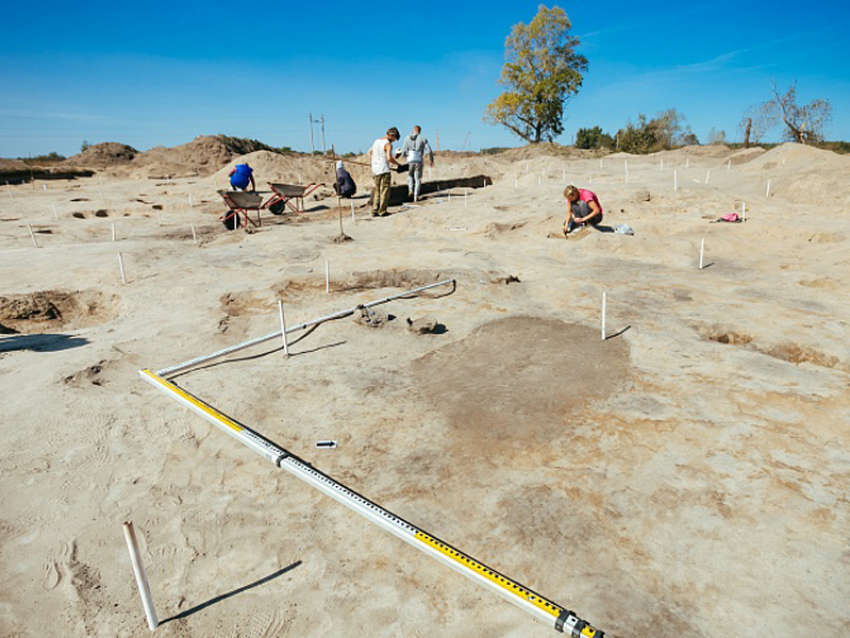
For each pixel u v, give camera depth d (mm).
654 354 4617
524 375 4375
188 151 37125
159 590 2389
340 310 6004
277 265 7930
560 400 3945
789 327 5027
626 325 5293
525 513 2793
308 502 2928
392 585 2383
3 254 8766
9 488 3039
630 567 2434
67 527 2756
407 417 3781
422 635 2141
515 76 41062
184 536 2697
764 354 4566
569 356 4680
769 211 10953
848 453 3182
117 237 10641
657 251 8273
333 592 2352
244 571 2482
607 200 12406
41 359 4695
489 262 7852
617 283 6730
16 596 2361
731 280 6801
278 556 2559
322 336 5285
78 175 31531
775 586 2307
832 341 4660
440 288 6777
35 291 6699
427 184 16531
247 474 3172
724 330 5148
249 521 2789
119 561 2553
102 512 2863
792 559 2443
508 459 3271
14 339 5215
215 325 5566
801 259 7625
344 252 8781
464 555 2480
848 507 2748
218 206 15969
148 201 17594
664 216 11148
